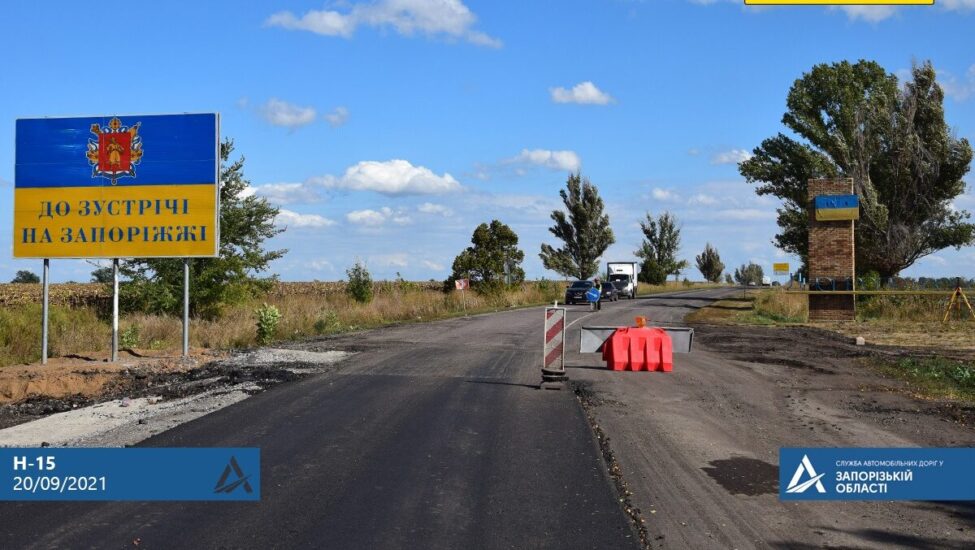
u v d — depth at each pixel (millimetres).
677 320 36312
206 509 7223
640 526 6957
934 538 7219
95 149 18266
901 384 16547
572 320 34469
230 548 6250
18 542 6379
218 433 10227
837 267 38000
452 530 6703
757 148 57906
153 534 6570
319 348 21016
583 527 6844
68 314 28828
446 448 9555
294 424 10836
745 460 9727
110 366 16703
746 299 58438
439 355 19641
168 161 18203
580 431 10680
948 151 48375
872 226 48438
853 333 30281
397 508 7270
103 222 18219
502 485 8055
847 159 52312
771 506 7914
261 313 24031
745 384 16125
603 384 15430
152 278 31406
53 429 10641
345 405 12328
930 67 48781
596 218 74188
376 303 37938
